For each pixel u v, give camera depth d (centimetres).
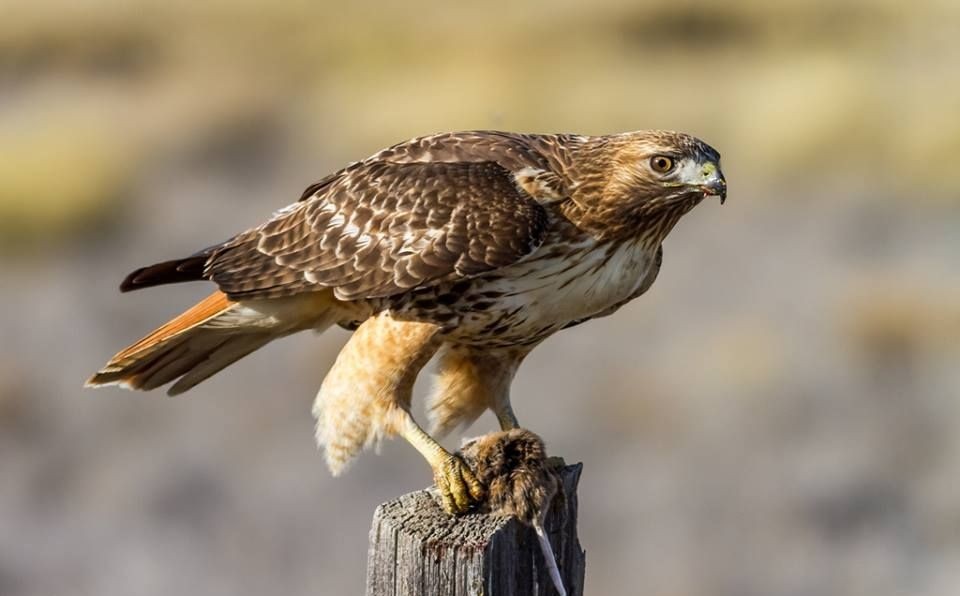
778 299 1988
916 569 1305
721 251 2200
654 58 3484
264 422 1602
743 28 3675
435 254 784
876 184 2575
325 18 3766
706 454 1519
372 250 798
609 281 821
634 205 809
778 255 2183
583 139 829
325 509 1406
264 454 1528
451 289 791
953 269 2089
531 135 845
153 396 1670
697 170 806
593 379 1719
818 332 1848
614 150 811
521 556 670
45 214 2362
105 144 2711
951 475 1461
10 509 1433
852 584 1284
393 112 3038
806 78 2969
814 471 1477
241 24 3772
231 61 3525
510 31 3541
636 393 1656
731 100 3031
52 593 1294
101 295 2080
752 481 1459
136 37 3712
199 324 846
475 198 791
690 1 3644
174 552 1350
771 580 1285
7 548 1363
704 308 1956
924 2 3753
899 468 1481
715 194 803
